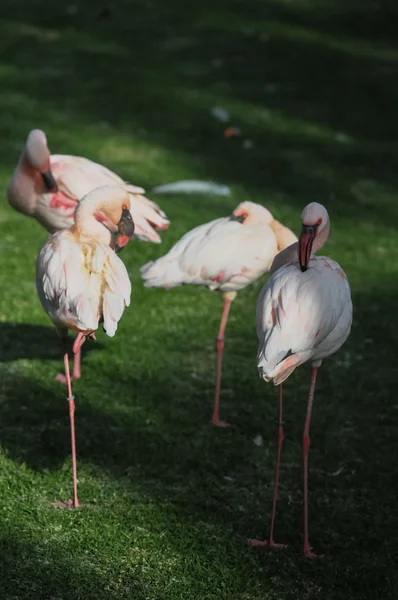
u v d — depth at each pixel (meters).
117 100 21.06
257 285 13.66
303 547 8.07
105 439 9.54
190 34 26.53
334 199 16.92
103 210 9.01
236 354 11.64
